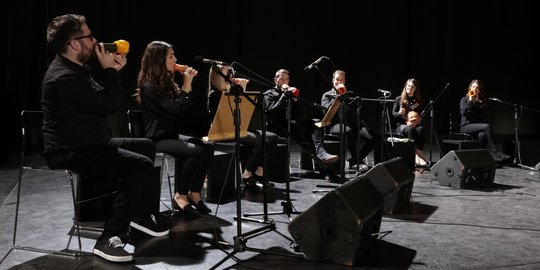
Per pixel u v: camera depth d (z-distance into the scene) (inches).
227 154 136.0
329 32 294.5
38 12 239.0
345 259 80.0
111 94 85.4
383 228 104.3
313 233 81.4
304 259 82.9
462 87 307.3
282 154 159.3
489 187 154.3
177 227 103.6
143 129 119.9
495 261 83.0
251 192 142.8
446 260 83.4
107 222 86.5
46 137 85.5
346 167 193.3
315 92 293.3
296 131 176.1
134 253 86.4
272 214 114.5
